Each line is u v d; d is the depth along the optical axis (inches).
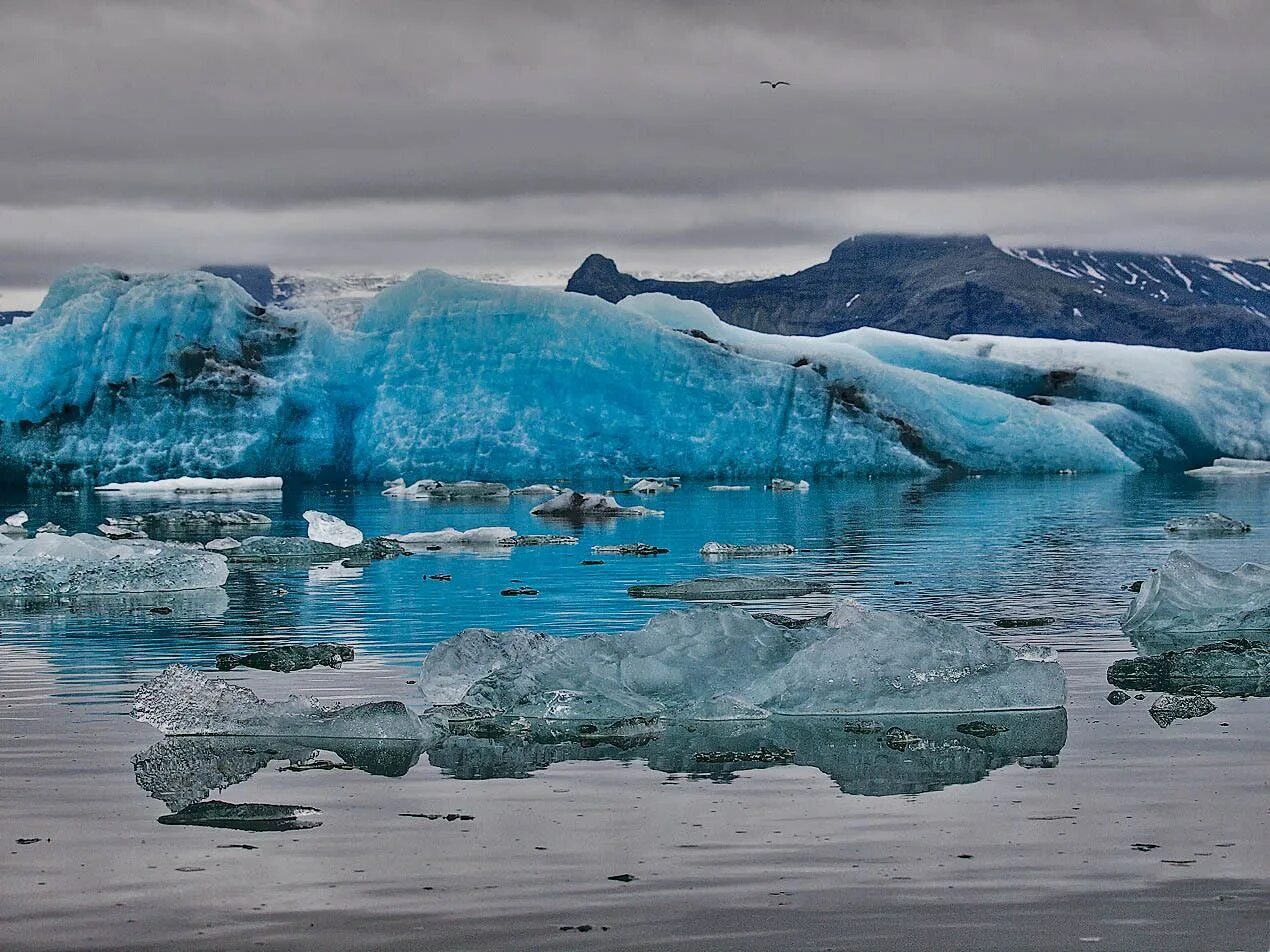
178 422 2246.6
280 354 2342.5
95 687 557.9
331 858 347.9
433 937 299.7
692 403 2313.0
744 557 1059.3
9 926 307.6
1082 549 1108.5
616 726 489.7
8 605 807.7
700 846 354.3
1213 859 341.1
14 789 411.5
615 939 297.6
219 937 301.1
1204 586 683.4
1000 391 2593.5
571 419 2290.8
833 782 414.3
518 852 351.3
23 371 2252.7
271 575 955.3
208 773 428.8
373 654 630.5
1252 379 2795.3
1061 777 415.5
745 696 515.2
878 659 522.0
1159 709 502.3
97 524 1535.4
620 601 800.9
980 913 309.0
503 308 2346.2
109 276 2353.6
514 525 1423.5
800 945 293.9
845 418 2316.7
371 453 2297.0
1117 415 2655.0
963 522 1400.1
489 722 496.7
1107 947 291.6
